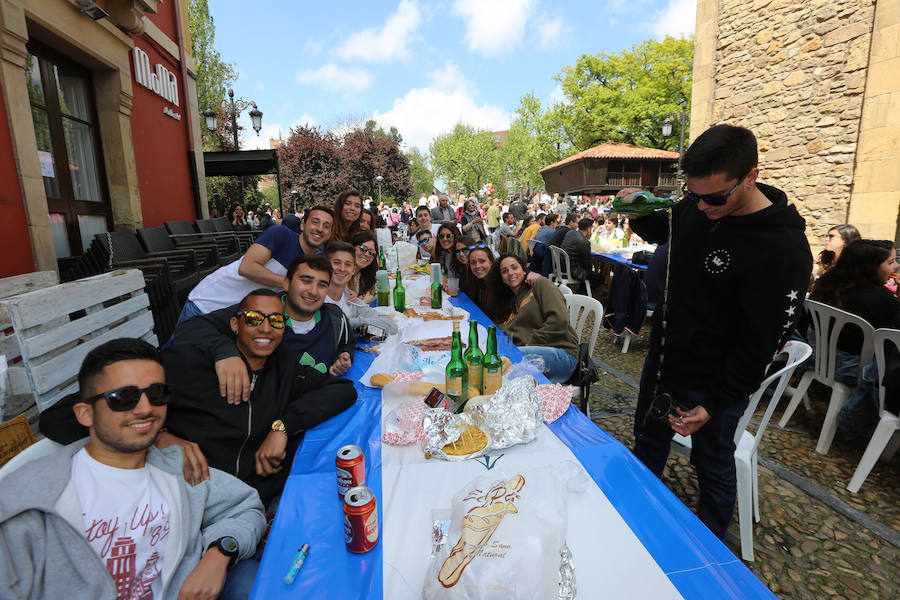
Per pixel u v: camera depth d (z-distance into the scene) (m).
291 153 25.66
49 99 4.23
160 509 1.15
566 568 0.81
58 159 4.35
